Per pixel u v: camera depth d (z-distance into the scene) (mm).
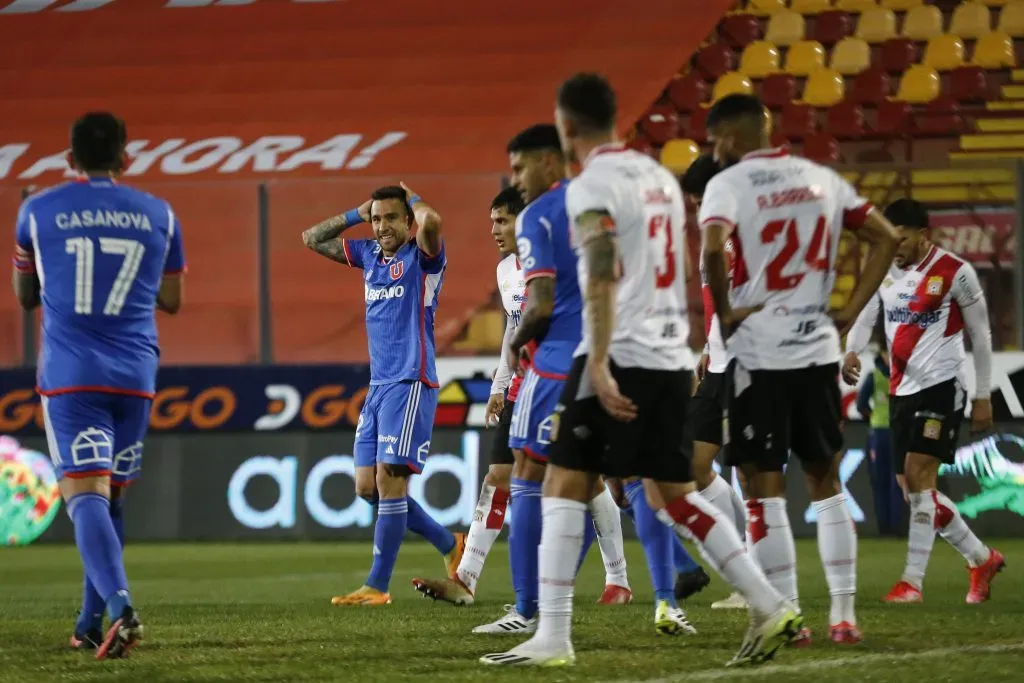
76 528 16250
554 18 61625
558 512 15164
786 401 16500
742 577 14867
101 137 17000
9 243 44375
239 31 63906
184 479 42375
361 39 62250
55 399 16469
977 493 39688
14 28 65438
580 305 17297
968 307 24656
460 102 58031
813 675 14320
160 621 21234
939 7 62375
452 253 44625
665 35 59750
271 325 42844
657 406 14789
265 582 29656
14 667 15844
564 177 17109
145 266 16984
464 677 14531
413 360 24422
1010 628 19094
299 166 55312
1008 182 40719
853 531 17516
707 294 22406
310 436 42094
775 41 61344
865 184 41906
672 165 54844
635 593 25922
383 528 24578
